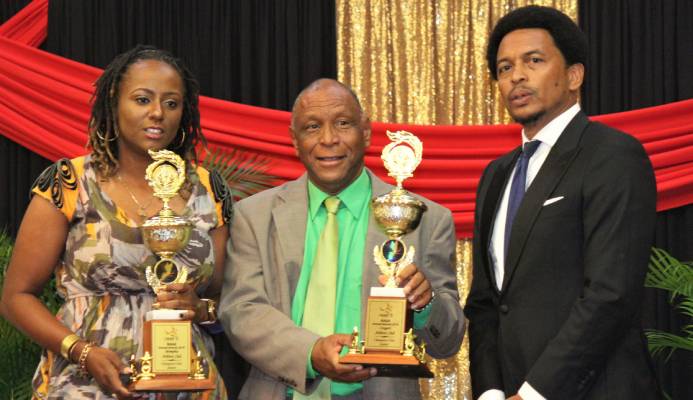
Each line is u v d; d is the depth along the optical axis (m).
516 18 3.32
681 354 5.41
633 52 5.66
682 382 5.40
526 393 2.92
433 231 3.35
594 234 3.00
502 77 3.31
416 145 3.16
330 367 2.96
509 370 3.10
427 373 2.98
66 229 3.03
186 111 3.24
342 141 3.26
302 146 3.30
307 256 3.29
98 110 3.09
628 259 2.96
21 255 3.00
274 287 3.26
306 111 3.29
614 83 5.67
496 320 3.27
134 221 3.03
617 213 2.99
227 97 5.77
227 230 3.35
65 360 2.96
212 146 5.58
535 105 3.23
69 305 3.02
